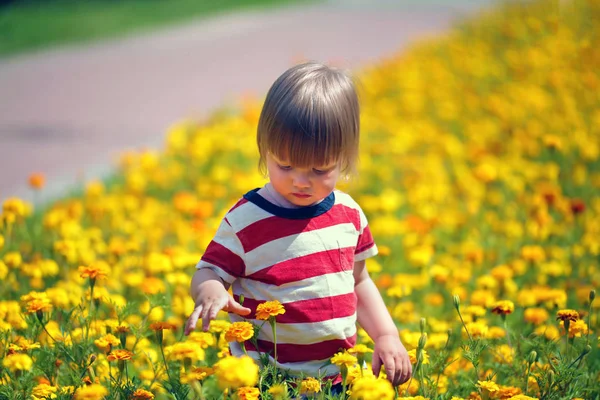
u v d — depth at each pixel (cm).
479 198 696
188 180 772
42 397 288
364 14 2817
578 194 702
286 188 284
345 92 290
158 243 562
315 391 266
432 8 2958
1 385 296
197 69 1758
